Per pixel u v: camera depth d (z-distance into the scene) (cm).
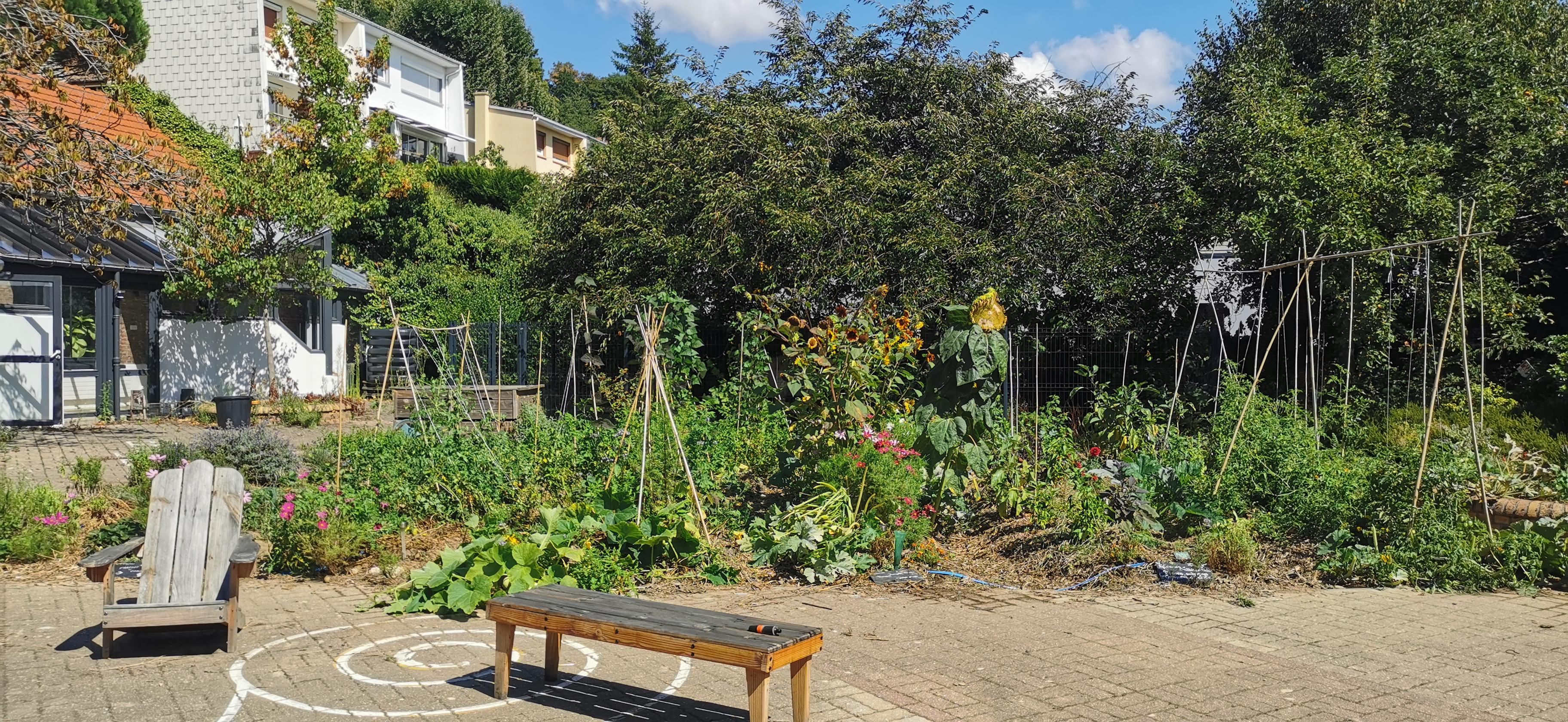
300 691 462
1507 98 1293
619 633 421
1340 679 502
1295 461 819
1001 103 1555
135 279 1730
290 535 712
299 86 2362
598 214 1680
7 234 1489
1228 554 731
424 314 2373
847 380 843
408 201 2675
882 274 1430
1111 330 1461
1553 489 828
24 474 1005
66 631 558
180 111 2459
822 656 531
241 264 1656
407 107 3650
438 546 758
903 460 787
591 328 1563
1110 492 776
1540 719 448
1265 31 1518
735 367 1391
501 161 3472
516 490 822
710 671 508
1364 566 719
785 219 1398
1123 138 1545
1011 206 1441
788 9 1670
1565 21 1430
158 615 501
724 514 802
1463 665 529
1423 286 1301
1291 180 1253
